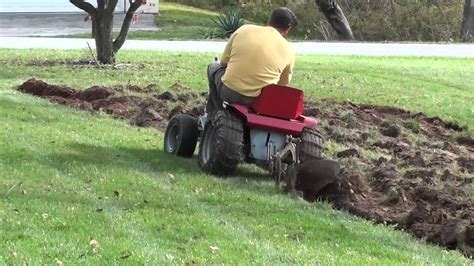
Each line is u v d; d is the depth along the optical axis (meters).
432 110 16.50
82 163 9.75
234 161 9.48
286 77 10.09
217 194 8.68
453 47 32.25
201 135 10.28
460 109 16.72
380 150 12.40
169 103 14.84
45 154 10.12
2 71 19.42
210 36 36.50
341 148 12.08
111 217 7.42
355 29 41.75
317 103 16.14
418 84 19.84
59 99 15.19
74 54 24.23
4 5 45.75
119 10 46.41
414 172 10.22
